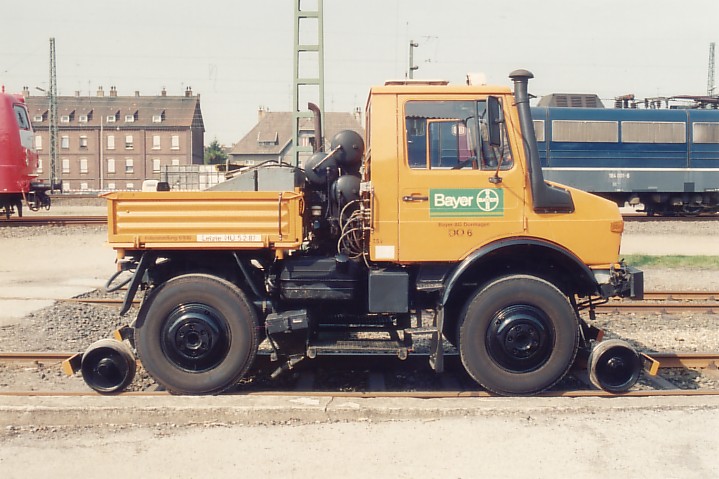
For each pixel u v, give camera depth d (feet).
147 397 19.53
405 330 21.03
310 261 20.88
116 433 17.83
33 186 73.67
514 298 20.17
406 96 20.56
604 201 20.85
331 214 21.86
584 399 19.69
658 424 17.89
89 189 246.27
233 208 20.10
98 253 53.11
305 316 20.40
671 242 57.57
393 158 20.43
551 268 21.76
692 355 24.07
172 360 20.31
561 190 20.65
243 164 23.43
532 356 20.20
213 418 18.58
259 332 20.74
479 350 20.30
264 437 17.39
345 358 24.95
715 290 39.32
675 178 79.87
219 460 16.02
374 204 20.42
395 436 17.33
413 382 22.74
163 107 252.01
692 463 15.64
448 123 20.59
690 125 79.77
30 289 39.29
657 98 86.69
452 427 17.87
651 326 30.66
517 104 20.56
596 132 78.95
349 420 18.54
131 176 246.88
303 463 15.81
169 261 21.42
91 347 20.63
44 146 246.88
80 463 15.90
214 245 20.12
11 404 18.75
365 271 21.21
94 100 253.65
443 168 20.53
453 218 20.48
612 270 20.65
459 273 19.99
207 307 20.27
